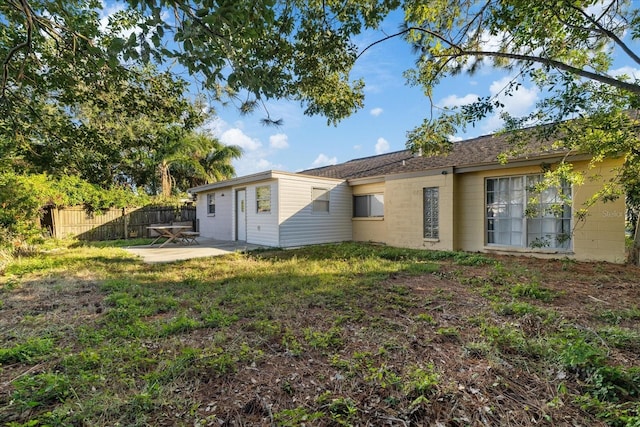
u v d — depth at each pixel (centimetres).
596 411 178
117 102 493
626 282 467
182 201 1581
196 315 346
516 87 495
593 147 529
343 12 405
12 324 316
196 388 204
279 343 271
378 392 198
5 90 416
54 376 202
